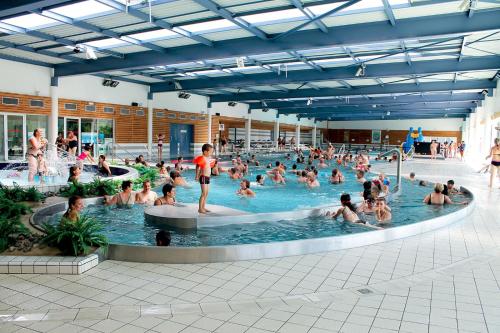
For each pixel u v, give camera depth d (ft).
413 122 136.87
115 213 24.47
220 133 101.71
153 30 32.63
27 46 41.24
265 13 27.14
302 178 42.98
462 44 33.40
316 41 31.45
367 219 24.71
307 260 14.70
